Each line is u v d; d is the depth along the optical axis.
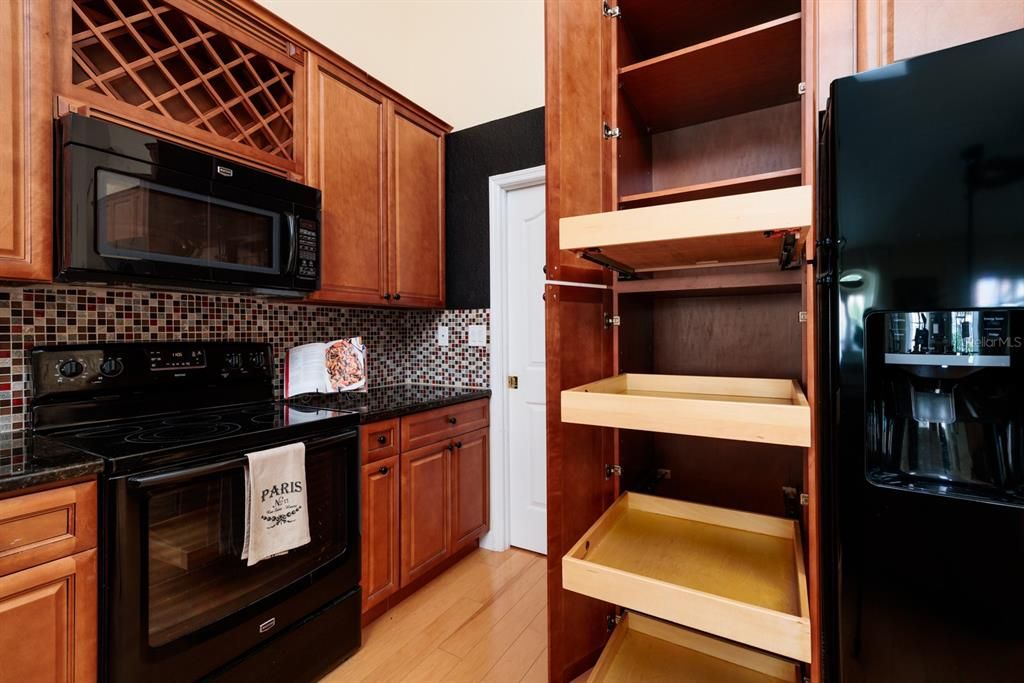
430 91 2.83
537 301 2.51
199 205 1.51
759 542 1.26
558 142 1.17
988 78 0.77
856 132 0.86
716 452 1.70
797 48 1.30
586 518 1.33
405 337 2.85
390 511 1.94
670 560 1.17
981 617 0.80
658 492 1.78
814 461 1.04
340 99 2.04
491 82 2.62
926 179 0.81
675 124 1.75
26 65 1.21
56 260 1.26
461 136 2.69
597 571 1.03
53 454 1.16
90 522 1.11
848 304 0.87
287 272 1.76
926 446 0.89
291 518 1.45
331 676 1.61
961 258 0.79
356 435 1.75
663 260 1.24
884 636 0.87
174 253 1.44
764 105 1.62
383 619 1.93
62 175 1.25
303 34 1.87
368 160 2.18
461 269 2.68
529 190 2.53
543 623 1.90
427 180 2.53
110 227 1.30
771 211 0.84
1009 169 0.76
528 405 2.55
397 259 2.33
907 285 0.82
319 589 1.59
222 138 1.64
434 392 2.47
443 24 2.78
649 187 1.80
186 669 1.24
